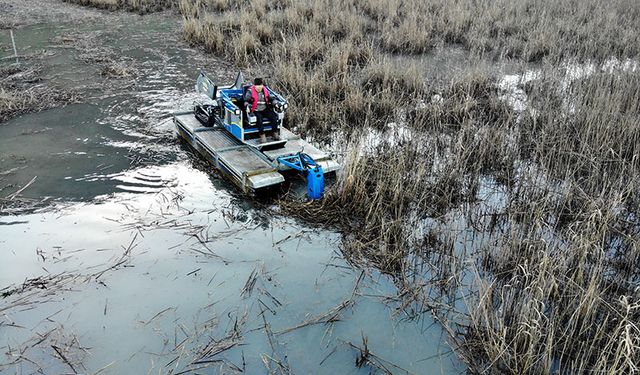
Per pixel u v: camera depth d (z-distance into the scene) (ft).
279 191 30.83
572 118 40.09
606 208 27.96
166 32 62.23
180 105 42.34
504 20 66.13
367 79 48.19
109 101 42.32
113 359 19.35
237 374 18.93
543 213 28.32
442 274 24.64
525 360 19.17
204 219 27.86
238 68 51.21
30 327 20.65
